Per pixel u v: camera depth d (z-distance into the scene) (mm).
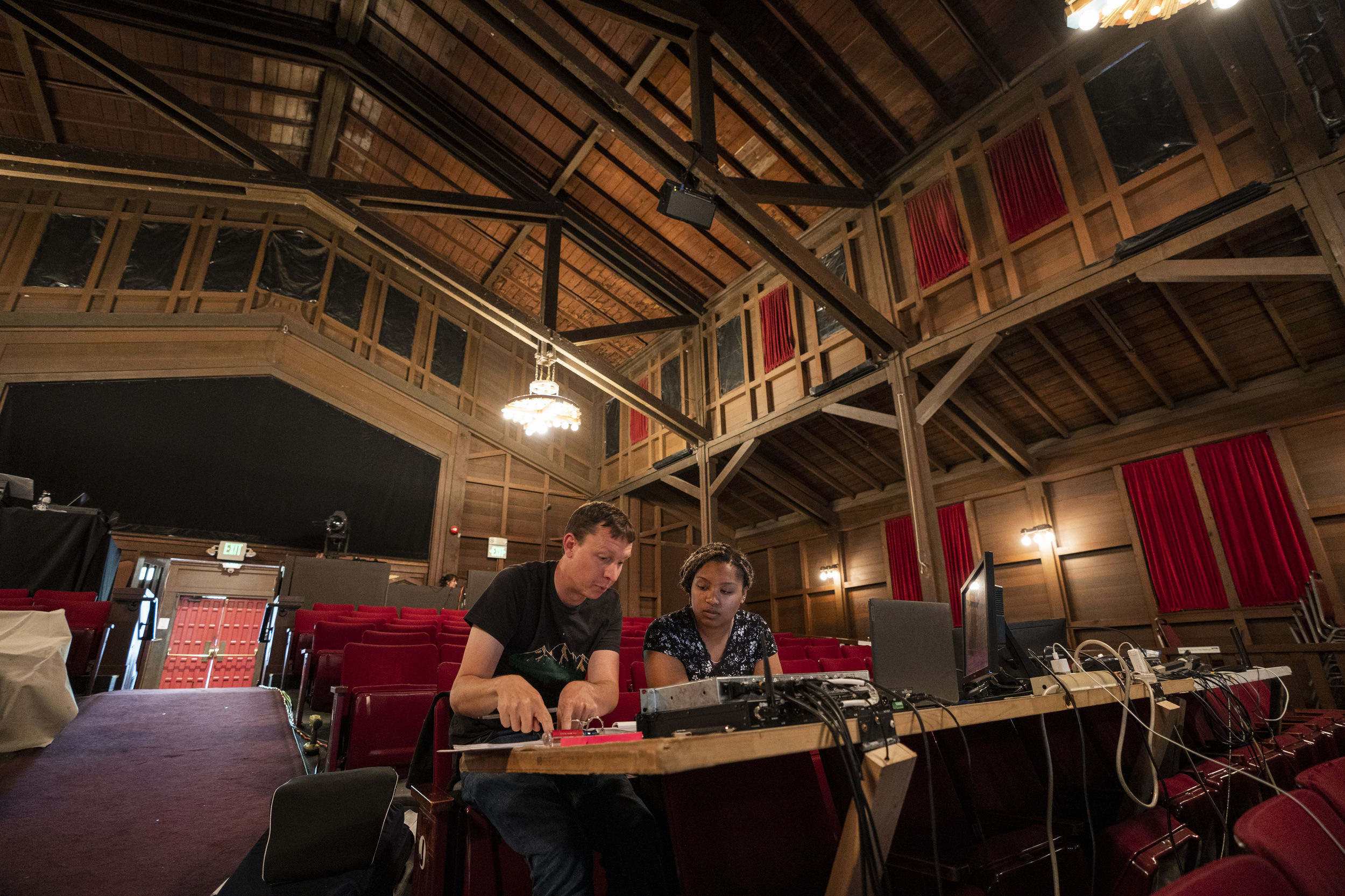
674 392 11164
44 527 5965
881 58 6836
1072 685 1651
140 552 8461
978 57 6625
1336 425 6094
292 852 1393
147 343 9047
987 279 6688
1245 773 1854
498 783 1400
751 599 11586
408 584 8711
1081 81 6227
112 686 5336
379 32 8523
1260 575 6246
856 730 1105
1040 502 7949
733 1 6621
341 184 7707
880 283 7656
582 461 12883
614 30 7324
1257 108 4836
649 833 1343
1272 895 748
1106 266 5609
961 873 1297
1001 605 1852
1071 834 1607
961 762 1815
